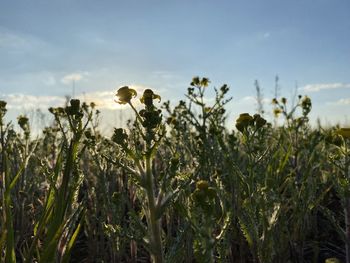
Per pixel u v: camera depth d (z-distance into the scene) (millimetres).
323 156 4137
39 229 1934
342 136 2635
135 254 3102
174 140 4387
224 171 3408
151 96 2064
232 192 2980
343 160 2840
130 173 1923
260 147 2793
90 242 3711
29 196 3980
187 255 2754
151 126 1920
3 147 2689
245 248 3285
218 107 4078
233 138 3475
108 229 2121
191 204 1738
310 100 4598
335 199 4781
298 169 4246
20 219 3494
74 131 1966
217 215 2711
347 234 2686
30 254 1872
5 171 2039
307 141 4508
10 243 1835
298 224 3076
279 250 2777
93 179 4254
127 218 3568
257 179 2730
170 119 4355
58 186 2330
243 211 2771
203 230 1615
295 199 3186
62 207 1868
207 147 3682
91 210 3994
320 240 3953
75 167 2393
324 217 4426
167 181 2049
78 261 3848
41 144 5559
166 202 1903
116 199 2762
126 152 1915
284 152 4266
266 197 2553
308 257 3617
